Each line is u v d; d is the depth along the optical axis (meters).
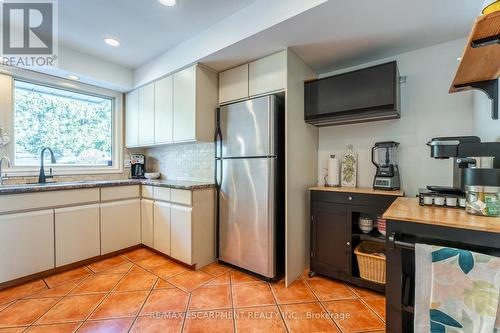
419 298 1.11
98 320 1.63
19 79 2.61
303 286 2.12
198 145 3.08
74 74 2.72
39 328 1.55
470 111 1.93
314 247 2.28
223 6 1.91
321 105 2.28
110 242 2.73
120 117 3.47
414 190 2.15
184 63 2.49
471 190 1.27
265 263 2.19
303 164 2.39
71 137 3.06
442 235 1.14
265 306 1.81
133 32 2.32
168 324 1.60
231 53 2.21
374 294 1.98
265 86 2.25
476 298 0.98
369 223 2.13
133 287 2.08
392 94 1.93
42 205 2.23
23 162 2.66
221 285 2.12
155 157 3.68
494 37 1.01
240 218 2.38
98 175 3.22
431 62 2.09
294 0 1.64
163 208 2.71
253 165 2.27
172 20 2.12
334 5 1.53
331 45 2.06
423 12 1.61
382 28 1.80
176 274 2.33
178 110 2.67
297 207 2.28
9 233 2.04
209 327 1.57
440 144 1.45
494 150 1.30
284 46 2.07
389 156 2.22
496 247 1.03
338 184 2.50
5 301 1.85
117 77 3.09
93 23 2.17
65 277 2.24
